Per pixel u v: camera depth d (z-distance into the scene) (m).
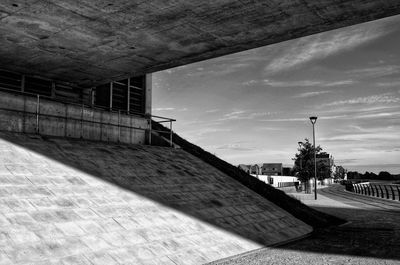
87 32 11.32
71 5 9.48
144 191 10.55
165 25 10.81
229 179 15.55
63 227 7.06
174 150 17.39
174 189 11.67
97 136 15.99
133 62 14.39
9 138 10.97
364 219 15.69
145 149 15.72
